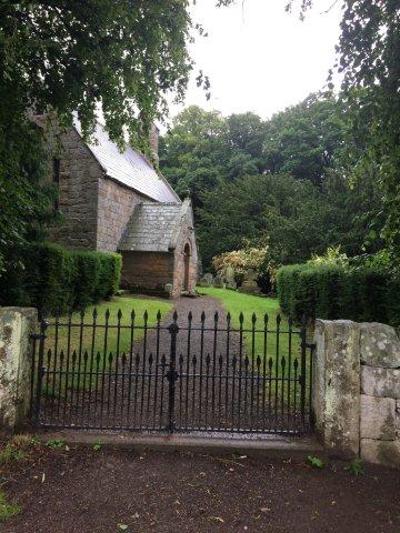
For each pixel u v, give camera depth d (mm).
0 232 6777
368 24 4445
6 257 8008
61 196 15953
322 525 2908
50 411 4582
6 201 6336
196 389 5758
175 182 40250
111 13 5656
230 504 3092
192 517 2922
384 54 4520
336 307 8195
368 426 3781
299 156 35906
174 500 3098
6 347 3859
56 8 5969
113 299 13664
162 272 17469
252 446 3807
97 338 7895
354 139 5367
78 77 6879
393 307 6496
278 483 3391
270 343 8141
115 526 2785
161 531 2762
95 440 3822
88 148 15672
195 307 14156
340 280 7953
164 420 4496
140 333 8789
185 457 3715
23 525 2748
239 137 42438
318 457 3748
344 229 16656
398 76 4535
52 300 9227
